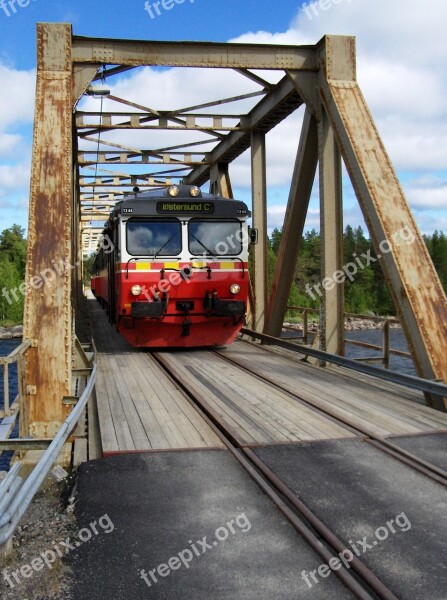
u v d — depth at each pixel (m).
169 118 14.60
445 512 4.90
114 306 14.46
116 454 6.20
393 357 30.25
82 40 10.76
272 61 11.27
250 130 15.00
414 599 3.70
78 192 20.17
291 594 3.79
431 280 9.23
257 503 5.08
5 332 51.03
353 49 10.99
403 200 9.78
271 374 10.69
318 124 11.44
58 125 9.37
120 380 10.20
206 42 11.08
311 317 49.69
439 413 7.91
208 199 13.34
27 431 7.08
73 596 3.83
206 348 14.43
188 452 6.29
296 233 13.07
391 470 5.82
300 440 6.70
